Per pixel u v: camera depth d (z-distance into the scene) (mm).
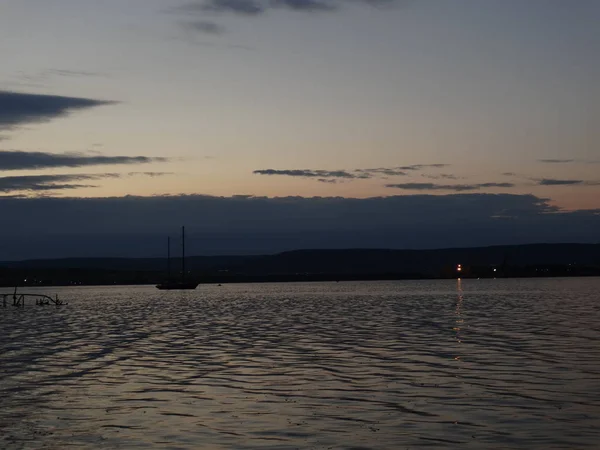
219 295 190500
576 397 32188
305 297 165750
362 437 25656
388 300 141375
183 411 30375
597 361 43531
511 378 37562
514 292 179625
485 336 60438
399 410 30047
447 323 76438
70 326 79188
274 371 41500
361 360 45688
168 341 60500
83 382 38094
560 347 51125
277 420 28531
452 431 26328
